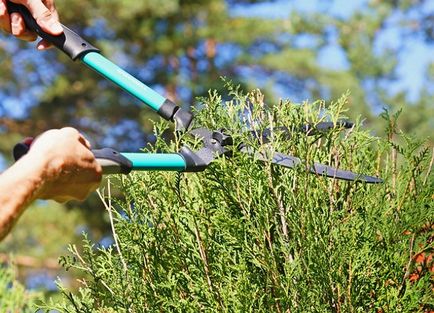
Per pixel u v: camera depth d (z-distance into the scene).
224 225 3.54
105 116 20.73
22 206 2.48
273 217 3.58
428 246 3.63
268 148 3.59
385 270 3.60
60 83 20.50
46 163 2.53
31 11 3.62
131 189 3.77
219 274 3.56
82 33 20.36
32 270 18.19
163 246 3.71
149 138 20.73
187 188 3.76
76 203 18.78
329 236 3.56
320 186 3.62
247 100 3.90
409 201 3.69
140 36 20.16
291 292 3.47
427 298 3.56
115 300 3.70
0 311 4.56
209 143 3.55
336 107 3.79
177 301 3.57
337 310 3.52
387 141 3.83
